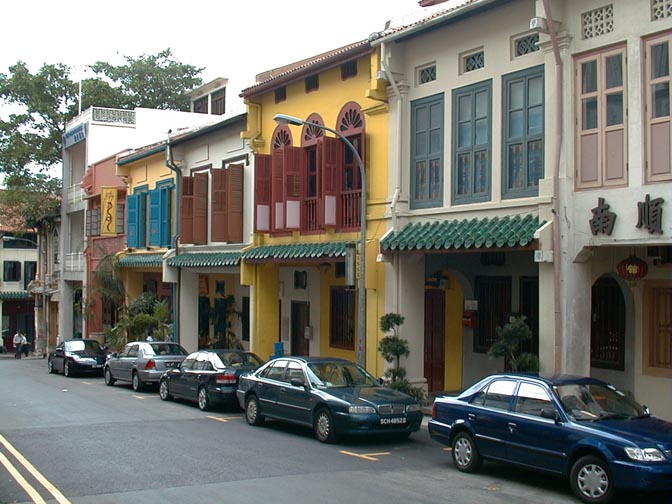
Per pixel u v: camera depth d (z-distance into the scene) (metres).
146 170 32.47
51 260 49.22
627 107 12.91
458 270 19.33
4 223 52.25
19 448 13.32
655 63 12.66
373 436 14.52
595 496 9.31
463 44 16.27
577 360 13.63
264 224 22.00
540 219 14.04
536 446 10.16
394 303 17.59
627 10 12.98
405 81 17.55
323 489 10.17
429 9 18.86
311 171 20.78
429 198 17.08
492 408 11.05
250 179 24.20
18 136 46.16
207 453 12.84
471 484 10.55
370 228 18.33
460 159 16.36
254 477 10.95
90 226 38.84
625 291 15.58
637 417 10.27
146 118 40.69
